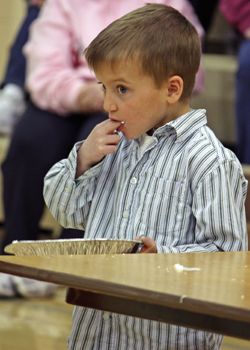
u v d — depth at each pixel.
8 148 7.84
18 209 7.80
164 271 2.96
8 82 9.70
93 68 3.83
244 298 2.67
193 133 3.88
